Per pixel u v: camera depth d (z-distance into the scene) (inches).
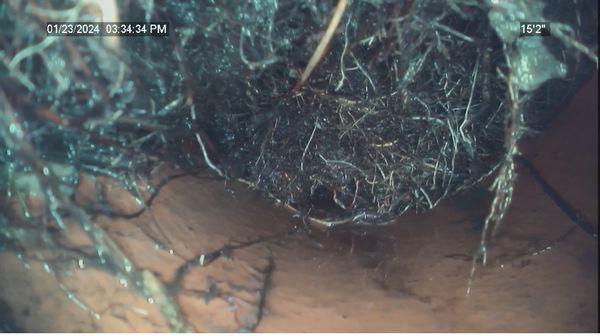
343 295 9.9
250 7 10.3
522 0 9.6
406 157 10.9
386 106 10.8
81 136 10.2
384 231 10.8
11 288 9.4
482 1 9.8
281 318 9.6
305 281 10.0
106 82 10.2
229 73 10.6
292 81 10.8
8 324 9.1
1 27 9.7
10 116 9.5
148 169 10.6
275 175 11.0
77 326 9.2
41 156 9.9
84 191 10.1
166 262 9.8
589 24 10.5
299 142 10.9
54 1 9.8
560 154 11.0
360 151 10.9
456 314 9.6
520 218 10.5
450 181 10.8
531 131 11.0
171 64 10.5
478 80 10.6
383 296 9.9
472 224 10.6
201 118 10.9
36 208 9.9
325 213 11.0
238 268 10.0
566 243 10.2
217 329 9.4
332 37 10.5
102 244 9.7
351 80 10.8
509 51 9.7
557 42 10.0
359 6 10.3
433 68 10.7
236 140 11.1
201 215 10.4
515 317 9.5
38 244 9.6
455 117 10.7
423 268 10.2
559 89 11.1
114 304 9.4
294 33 10.6
